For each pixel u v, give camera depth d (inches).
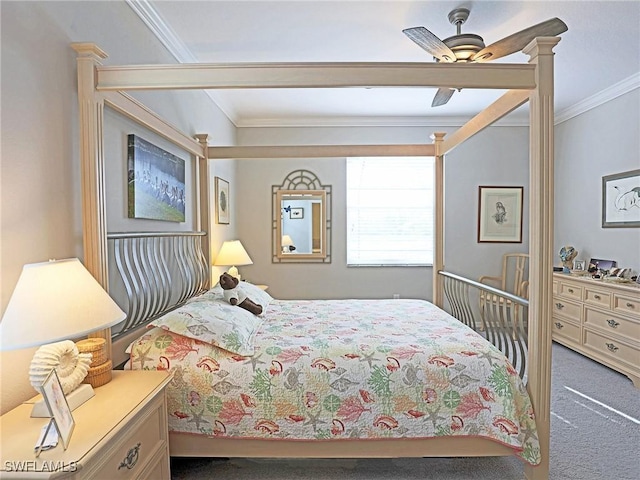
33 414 53.0
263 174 199.5
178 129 117.1
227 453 74.9
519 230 201.3
